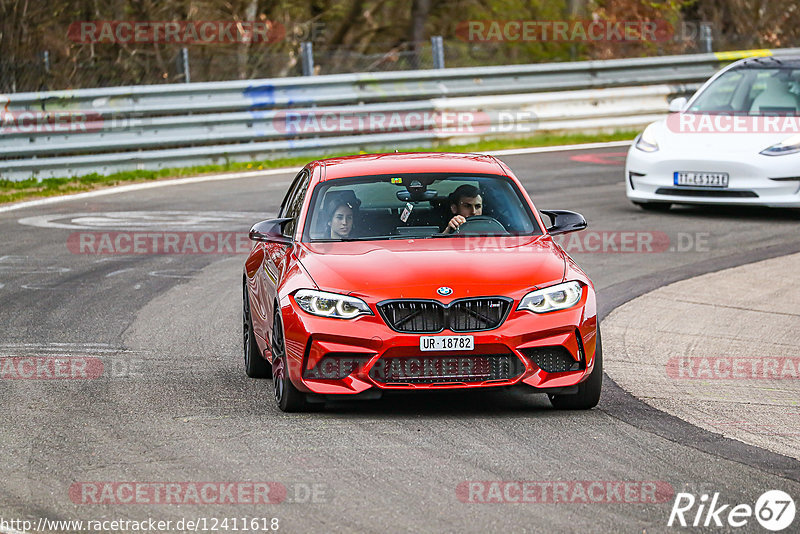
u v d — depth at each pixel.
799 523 18.36
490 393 27.80
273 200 59.50
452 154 32.03
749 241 47.97
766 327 34.56
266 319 27.78
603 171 67.62
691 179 52.75
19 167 65.06
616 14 102.25
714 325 34.91
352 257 26.39
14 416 25.52
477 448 22.64
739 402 26.59
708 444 22.94
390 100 75.62
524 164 70.50
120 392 27.78
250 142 72.31
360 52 101.50
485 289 24.72
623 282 41.31
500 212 28.75
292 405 25.62
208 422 24.95
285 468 21.47
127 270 44.41
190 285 41.88
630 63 83.31
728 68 57.19
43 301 39.22
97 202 60.03
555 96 80.69
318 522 18.56
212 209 57.47
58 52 77.44
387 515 18.81
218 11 87.44
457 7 104.12
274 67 88.00
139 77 79.19
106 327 35.44
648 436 23.52
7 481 20.89
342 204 28.80
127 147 68.19
